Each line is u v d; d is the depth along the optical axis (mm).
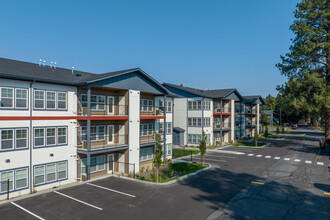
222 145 40625
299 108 34094
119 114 22672
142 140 25312
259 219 11992
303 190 16672
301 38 33656
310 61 33188
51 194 15469
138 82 23312
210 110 39781
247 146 39688
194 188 17031
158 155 18734
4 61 18984
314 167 24109
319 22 33094
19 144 16328
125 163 22047
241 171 22500
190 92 39188
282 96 39406
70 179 19312
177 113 40906
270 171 22453
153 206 13562
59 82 18125
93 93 20969
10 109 15875
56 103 18438
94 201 14273
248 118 55094
